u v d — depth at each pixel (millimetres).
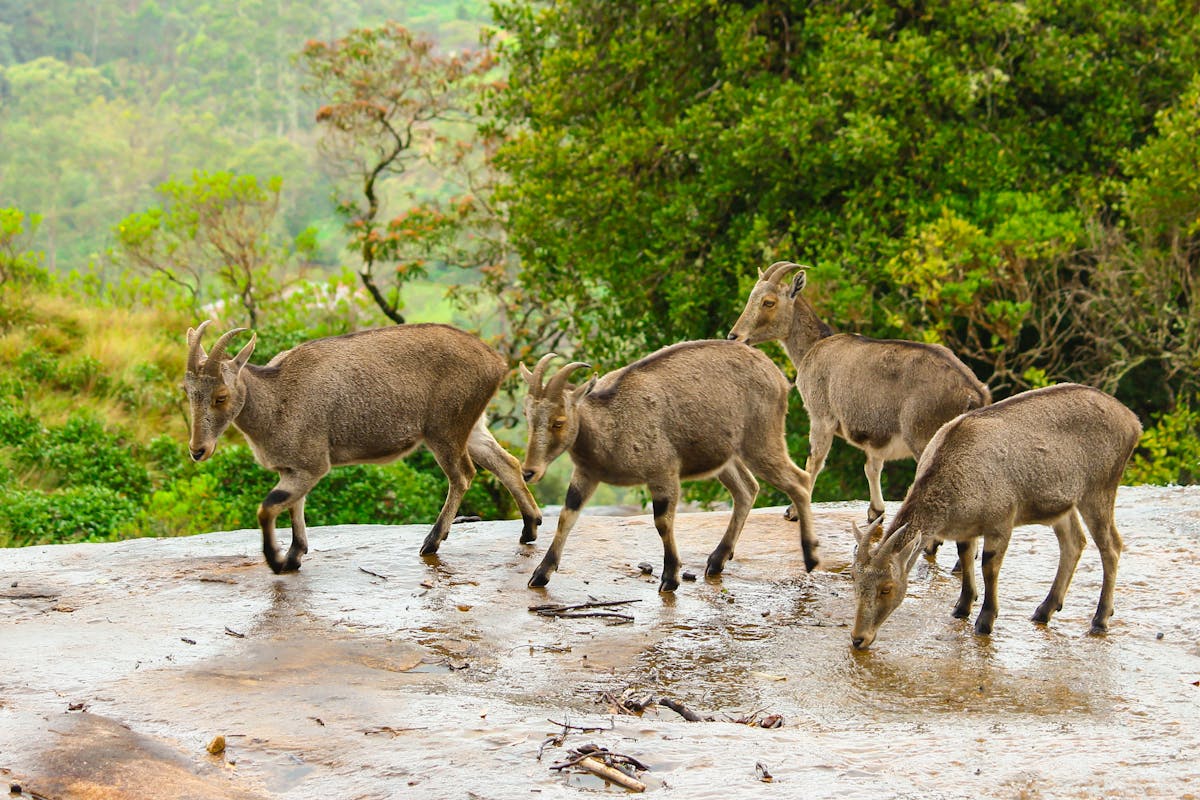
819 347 13094
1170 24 23000
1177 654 9570
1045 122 23547
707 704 8547
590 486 11188
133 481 22828
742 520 11750
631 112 24234
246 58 116875
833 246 21688
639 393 11062
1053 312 21812
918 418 11766
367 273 31000
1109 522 10180
